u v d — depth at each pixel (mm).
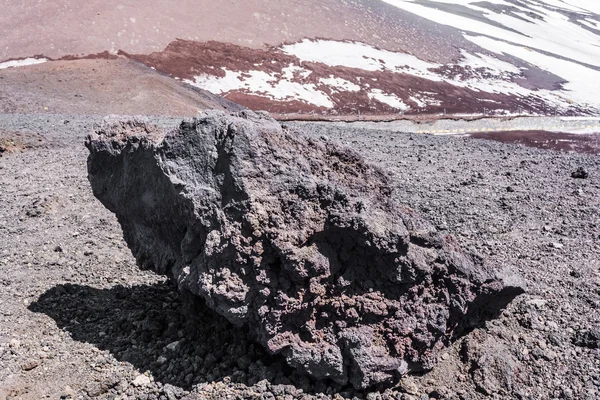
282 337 4090
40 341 4836
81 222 8398
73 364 4488
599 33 104875
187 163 4340
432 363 4395
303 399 4039
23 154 13938
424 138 20625
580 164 14023
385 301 4227
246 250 3934
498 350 4582
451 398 4203
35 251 7160
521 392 4207
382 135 21078
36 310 5469
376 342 4203
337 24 51844
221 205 4102
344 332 4113
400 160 14141
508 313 5133
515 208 9227
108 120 5422
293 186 4051
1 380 4211
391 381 4242
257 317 4051
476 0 104625
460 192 10305
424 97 42594
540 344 4691
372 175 4578
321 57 45125
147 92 28750
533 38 85562
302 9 51344
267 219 3951
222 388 4133
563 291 5734
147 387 4227
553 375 4395
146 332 4914
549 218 8672
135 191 5023
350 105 38281
